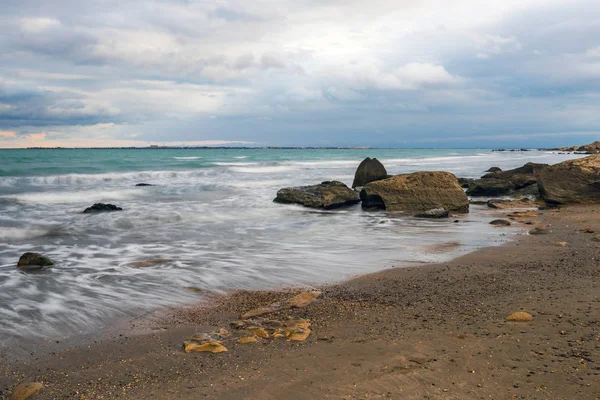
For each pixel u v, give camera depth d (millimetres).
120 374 4781
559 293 6844
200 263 9766
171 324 6324
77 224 14844
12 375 4809
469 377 4352
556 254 9672
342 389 4250
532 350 4836
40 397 4301
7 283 8258
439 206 18094
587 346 4812
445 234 13031
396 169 44750
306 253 10719
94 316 6645
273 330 5910
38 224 14766
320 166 51562
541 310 6090
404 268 9125
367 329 5840
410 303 6871
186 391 4340
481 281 7891
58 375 4793
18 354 5363
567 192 18078
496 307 6391
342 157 83062
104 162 50062
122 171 38344
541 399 3881
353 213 18031
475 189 23109
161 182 30969
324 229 14258
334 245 11672
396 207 18641
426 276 8430
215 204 20297
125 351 5414
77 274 8906
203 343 5477
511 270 8555
